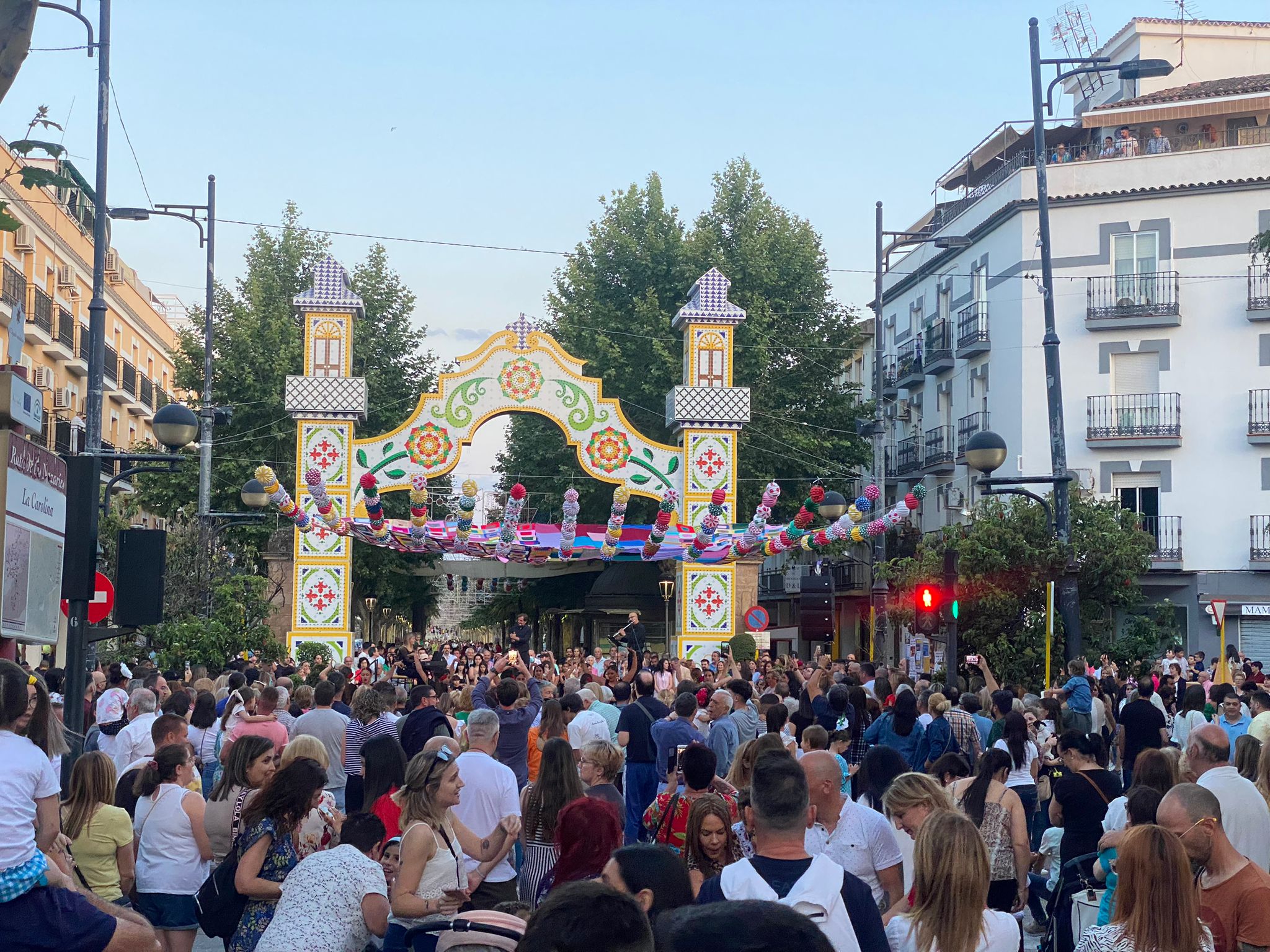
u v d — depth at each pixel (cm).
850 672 1900
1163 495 3994
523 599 5494
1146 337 4044
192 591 2936
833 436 4841
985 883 574
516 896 931
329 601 3073
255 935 724
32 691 569
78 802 860
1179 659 3250
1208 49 4662
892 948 586
